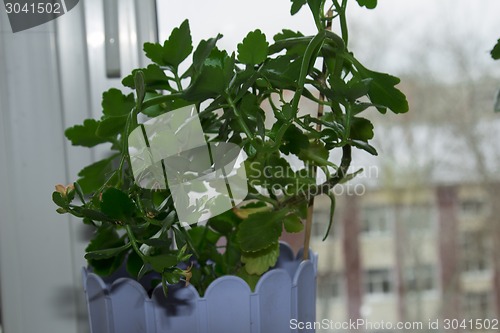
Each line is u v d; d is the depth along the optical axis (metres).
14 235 0.79
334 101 0.58
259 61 0.54
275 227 0.59
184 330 0.58
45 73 0.78
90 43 0.77
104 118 0.62
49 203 0.79
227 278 0.57
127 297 0.59
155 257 0.51
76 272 0.80
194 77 0.55
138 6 0.77
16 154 0.78
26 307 0.80
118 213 0.51
